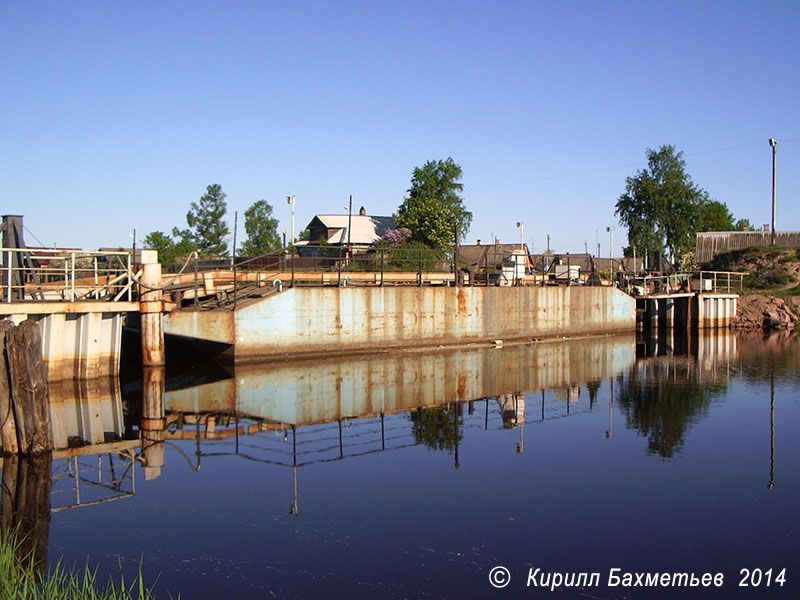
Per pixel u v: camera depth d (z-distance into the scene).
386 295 34.41
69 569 10.03
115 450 16.48
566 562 10.45
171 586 9.54
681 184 78.81
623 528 11.81
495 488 13.84
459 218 73.50
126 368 28.25
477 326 38.50
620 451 16.72
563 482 14.24
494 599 9.27
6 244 24.64
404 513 12.38
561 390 25.16
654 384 26.83
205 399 22.69
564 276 46.47
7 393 14.80
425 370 29.38
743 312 57.59
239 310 29.44
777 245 72.00
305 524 11.82
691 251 80.12
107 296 27.36
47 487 13.62
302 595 9.30
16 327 14.89
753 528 11.88
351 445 17.12
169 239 80.81
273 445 17.05
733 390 25.52
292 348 31.12
